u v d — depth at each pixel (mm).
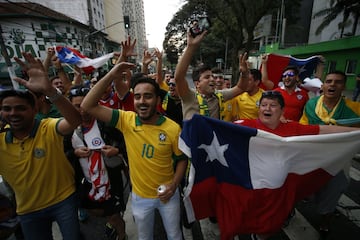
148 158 1810
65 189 1857
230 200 1901
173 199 1917
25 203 1758
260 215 1896
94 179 2016
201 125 1775
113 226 2320
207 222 2830
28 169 1673
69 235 1892
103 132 2197
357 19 16719
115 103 2828
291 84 3221
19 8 19844
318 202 2422
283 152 1842
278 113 1983
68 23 22875
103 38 36469
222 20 17891
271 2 15016
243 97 3205
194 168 1729
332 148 1867
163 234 2652
